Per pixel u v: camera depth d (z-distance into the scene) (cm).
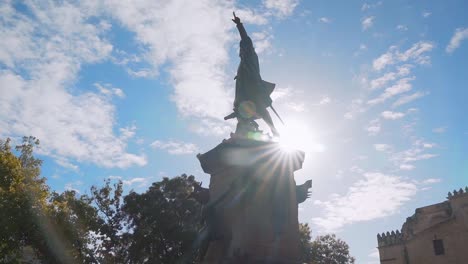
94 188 4147
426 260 4912
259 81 1448
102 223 4006
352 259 6000
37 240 2730
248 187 1204
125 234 4034
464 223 4597
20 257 2683
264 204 1202
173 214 3938
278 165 1270
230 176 1258
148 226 3959
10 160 2777
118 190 4184
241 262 1070
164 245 3891
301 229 4491
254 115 1412
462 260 4538
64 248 2898
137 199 4044
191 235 3741
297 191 1306
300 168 1323
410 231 5266
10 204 2522
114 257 4075
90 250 3300
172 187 4100
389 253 5575
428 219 5047
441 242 4778
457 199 4709
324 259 5853
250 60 1462
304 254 4481
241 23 1493
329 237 6047
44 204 2803
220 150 1273
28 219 2622
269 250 1145
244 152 1249
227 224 1189
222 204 1213
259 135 1370
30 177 2836
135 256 3894
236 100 1444
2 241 2542
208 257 1214
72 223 3044
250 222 1156
